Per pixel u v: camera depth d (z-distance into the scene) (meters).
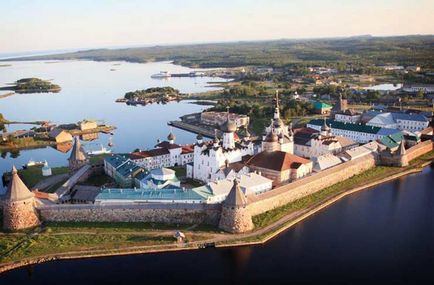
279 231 160.38
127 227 160.38
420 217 172.88
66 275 133.25
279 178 199.12
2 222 165.50
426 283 130.38
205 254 145.25
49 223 163.38
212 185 178.50
